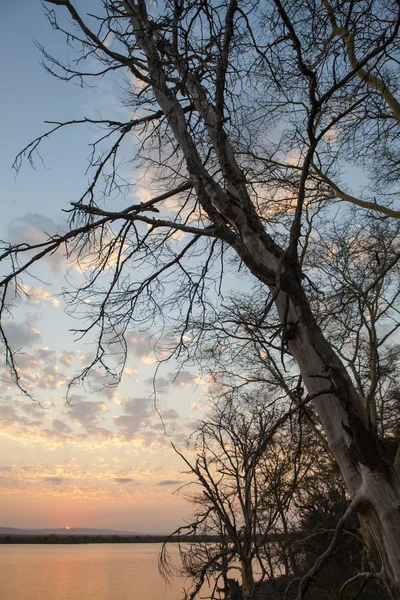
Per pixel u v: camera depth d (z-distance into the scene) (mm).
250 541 9992
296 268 4707
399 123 8781
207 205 5340
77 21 6832
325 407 4594
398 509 4055
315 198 12211
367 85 8102
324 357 4371
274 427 4715
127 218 6254
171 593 31062
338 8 5164
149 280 7047
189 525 9766
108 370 7012
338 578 14133
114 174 7523
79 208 6367
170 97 6500
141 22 6703
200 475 10336
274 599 12055
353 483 4348
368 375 14430
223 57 5762
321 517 14453
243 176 5668
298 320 4602
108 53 6906
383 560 4117
